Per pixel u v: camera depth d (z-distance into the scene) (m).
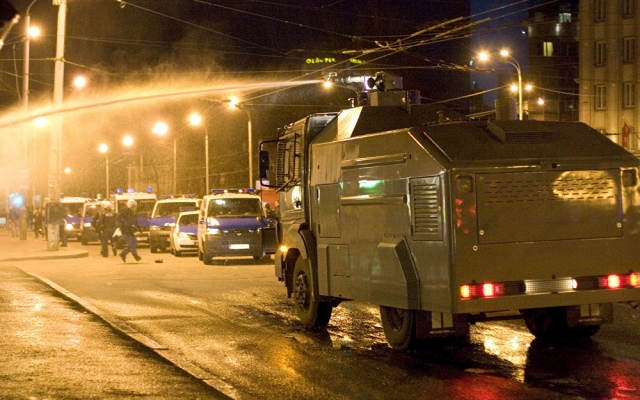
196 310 16.38
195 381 9.41
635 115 60.50
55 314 14.95
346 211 12.26
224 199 31.44
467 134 10.56
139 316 15.50
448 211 9.96
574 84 86.88
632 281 10.70
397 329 11.41
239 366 10.77
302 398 8.98
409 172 10.65
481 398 8.86
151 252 40.06
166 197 44.38
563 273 10.37
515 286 10.16
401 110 12.82
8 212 69.69
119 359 10.70
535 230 10.25
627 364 10.48
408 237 10.70
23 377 9.58
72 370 9.99
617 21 61.22
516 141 10.47
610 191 10.61
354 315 15.37
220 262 31.38
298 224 14.01
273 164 15.13
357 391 9.29
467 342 12.22
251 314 15.77
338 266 12.59
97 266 29.25
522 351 11.46
